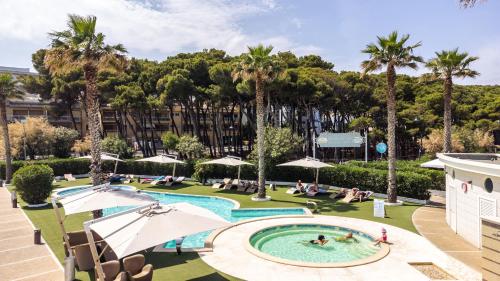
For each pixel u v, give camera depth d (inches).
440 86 2343.8
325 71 2039.9
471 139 1674.5
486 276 382.6
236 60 1934.1
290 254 594.9
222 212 936.3
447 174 726.5
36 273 502.6
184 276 477.7
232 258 544.1
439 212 838.5
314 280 461.1
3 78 1417.3
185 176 1508.4
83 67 852.6
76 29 826.8
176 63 2081.7
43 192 970.1
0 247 618.5
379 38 898.1
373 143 2325.3
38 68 2322.8
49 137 1905.8
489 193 548.7
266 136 1307.8
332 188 1192.8
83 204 583.2
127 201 596.4
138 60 2361.0
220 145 2220.7
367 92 2128.4
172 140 1900.8
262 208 901.8
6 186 1385.3
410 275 474.3
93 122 869.2
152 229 395.9
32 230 727.1
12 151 1753.2
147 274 410.0
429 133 2017.7
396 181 973.2
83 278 470.9
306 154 2087.8
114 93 2114.9
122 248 357.1
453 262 517.7
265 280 462.9
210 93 1860.2
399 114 2073.1
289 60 2121.1
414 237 639.8
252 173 1353.3
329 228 727.7
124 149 1753.2
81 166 1640.0
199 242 659.4
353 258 573.6
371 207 898.1
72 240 542.9
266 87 1603.1
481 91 2778.1
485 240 382.9
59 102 2461.9
